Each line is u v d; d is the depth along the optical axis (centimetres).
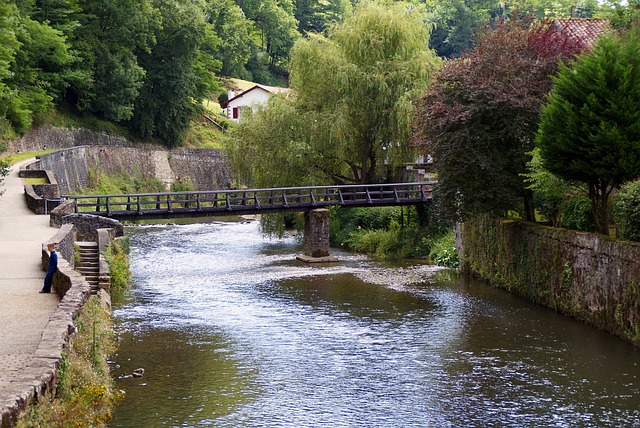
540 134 2381
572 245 2478
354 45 4356
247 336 2255
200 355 2048
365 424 1566
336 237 4578
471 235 3328
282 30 13100
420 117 3008
